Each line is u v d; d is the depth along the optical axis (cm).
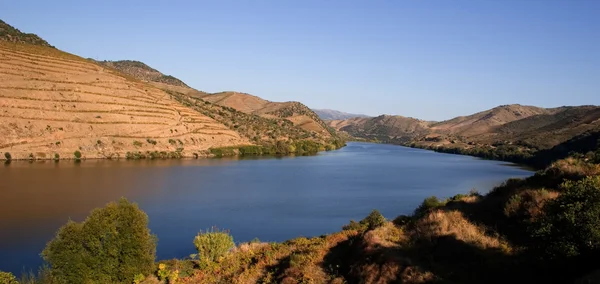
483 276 1480
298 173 8844
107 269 1955
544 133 17025
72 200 5103
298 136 18138
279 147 14238
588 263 1321
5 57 11350
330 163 11450
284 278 1841
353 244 2150
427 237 1967
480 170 10075
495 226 1920
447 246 1786
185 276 2094
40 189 5766
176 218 4481
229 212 4816
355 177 8300
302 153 14962
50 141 9569
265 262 2188
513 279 1419
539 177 2348
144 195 5728
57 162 8862
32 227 3866
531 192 2053
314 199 5725
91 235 1950
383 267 1642
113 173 7675
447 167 10862
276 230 4009
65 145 9694
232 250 2512
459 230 1934
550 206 1558
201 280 2031
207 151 12088
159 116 12506
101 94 11994
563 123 18425
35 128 9594
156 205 5131
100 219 2009
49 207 4688
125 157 10288
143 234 2084
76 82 11856
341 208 5106
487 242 1755
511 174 9144
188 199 5569
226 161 10969
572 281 1267
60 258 1905
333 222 4353
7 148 8869
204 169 9006
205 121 14175
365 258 1794
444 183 7494
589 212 1353
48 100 10550
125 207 2103
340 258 2028
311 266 1953
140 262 2042
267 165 10344
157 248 3388
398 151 19500
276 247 2452
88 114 10888
